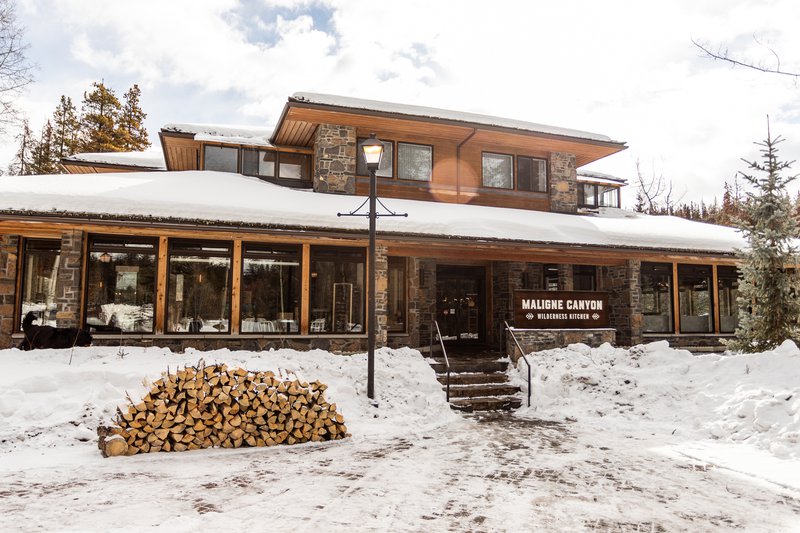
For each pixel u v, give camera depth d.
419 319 15.74
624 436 8.38
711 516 4.98
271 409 7.81
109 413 7.95
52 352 9.84
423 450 7.48
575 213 17.81
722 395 9.20
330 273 12.89
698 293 16.28
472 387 11.20
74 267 11.11
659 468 6.57
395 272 15.22
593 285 17.47
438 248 13.62
